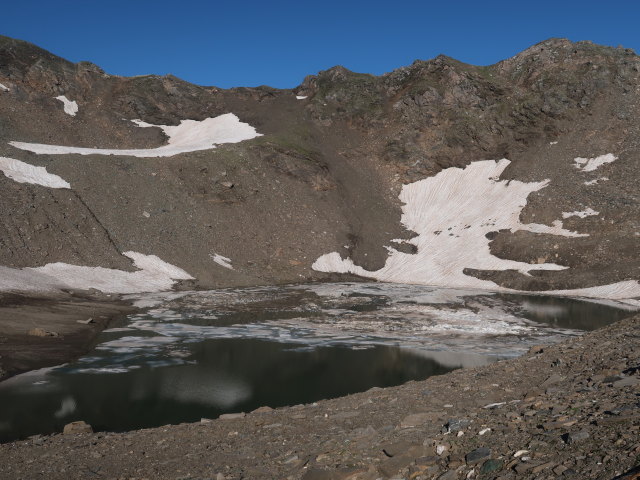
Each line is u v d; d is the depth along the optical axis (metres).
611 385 9.28
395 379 24.22
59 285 47.38
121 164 72.12
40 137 81.75
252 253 69.12
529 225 74.31
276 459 8.96
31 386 21.97
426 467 7.29
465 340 34.94
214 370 25.58
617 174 78.00
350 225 80.88
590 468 5.63
